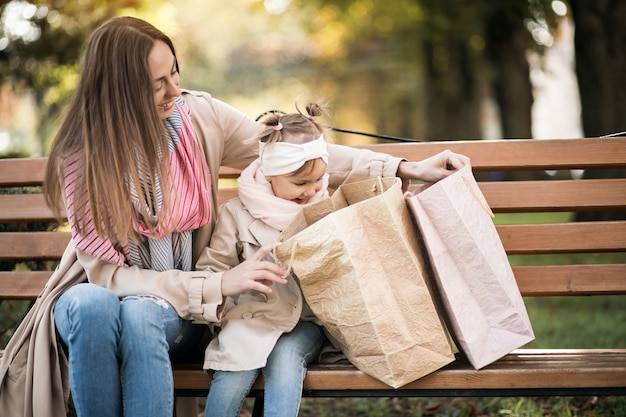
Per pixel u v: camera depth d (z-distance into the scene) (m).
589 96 8.27
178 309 2.86
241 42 30.72
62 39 11.43
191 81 26.14
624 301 6.58
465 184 2.89
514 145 3.45
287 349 2.82
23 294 3.57
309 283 2.78
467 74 17.92
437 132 18.36
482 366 2.78
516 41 15.91
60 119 2.99
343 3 16.73
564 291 3.37
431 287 2.96
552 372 2.75
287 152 3.03
